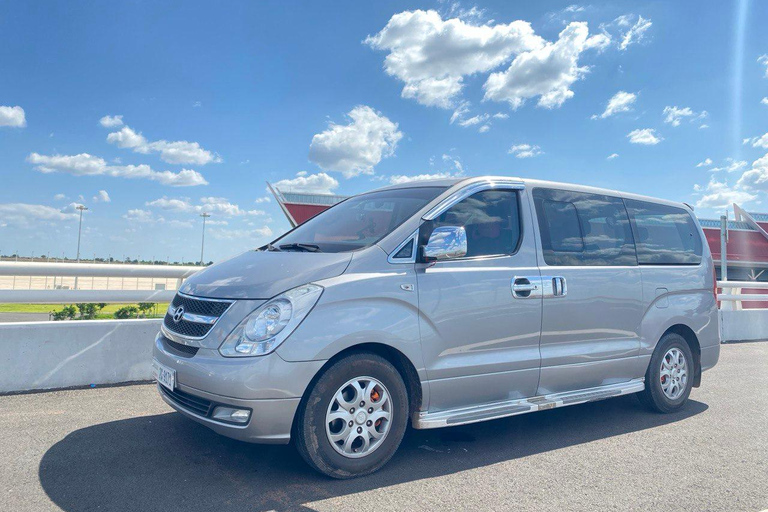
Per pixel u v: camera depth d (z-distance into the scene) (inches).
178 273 244.2
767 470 160.9
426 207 167.5
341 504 129.4
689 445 182.9
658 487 146.7
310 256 153.4
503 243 179.2
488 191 181.8
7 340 210.5
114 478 139.2
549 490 142.4
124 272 230.1
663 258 226.7
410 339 151.8
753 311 448.1
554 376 184.2
